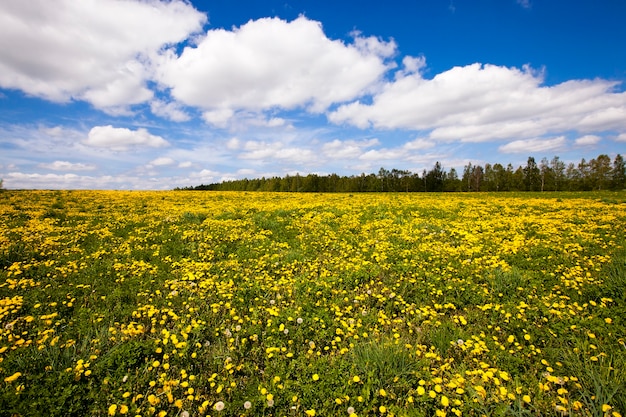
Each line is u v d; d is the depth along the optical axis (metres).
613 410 3.62
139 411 3.66
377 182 118.44
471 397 3.92
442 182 119.06
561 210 21.05
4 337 4.93
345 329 5.54
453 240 12.27
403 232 13.44
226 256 10.16
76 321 5.63
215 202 27.89
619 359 4.43
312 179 123.31
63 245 10.55
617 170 94.19
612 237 11.83
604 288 6.62
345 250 10.79
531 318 5.84
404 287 7.37
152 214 18.34
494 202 28.56
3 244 9.87
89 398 3.78
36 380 3.89
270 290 7.21
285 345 5.13
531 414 3.71
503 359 4.70
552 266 8.73
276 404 3.90
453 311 6.52
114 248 10.40
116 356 4.42
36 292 6.58
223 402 3.92
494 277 7.67
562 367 4.47
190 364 4.59
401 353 4.60
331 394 3.99
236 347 5.06
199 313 6.12
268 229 14.43
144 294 6.75
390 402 3.97
